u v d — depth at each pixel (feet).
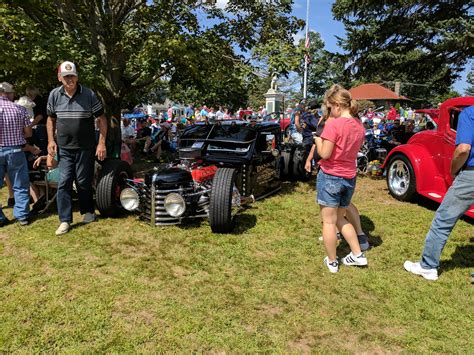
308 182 25.23
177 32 22.50
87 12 25.85
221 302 10.01
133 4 26.78
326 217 11.55
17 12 19.33
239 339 8.56
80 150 14.83
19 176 15.24
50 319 9.13
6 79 22.84
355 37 41.81
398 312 9.77
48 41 18.92
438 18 38.50
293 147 25.07
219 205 14.15
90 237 14.25
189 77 26.05
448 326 9.26
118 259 12.48
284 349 8.30
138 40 24.76
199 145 18.95
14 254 12.76
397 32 39.81
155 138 37.17
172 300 10.07
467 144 10.29
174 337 8.55
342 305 10.03
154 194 15.07
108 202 15.80
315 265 12.34
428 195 18.38
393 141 29.43
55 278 11.09
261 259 12.73
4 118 14.52
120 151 25.94
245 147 18.86
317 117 25.31
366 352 8.33
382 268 12.21
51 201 17.04
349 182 11.24
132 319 9.23
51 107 14.55
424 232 15.49
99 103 15.07
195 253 13.03
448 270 12.15
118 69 26.11
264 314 9.57
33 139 18.44
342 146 10.78
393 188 21.08
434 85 45.88
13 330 8.67
